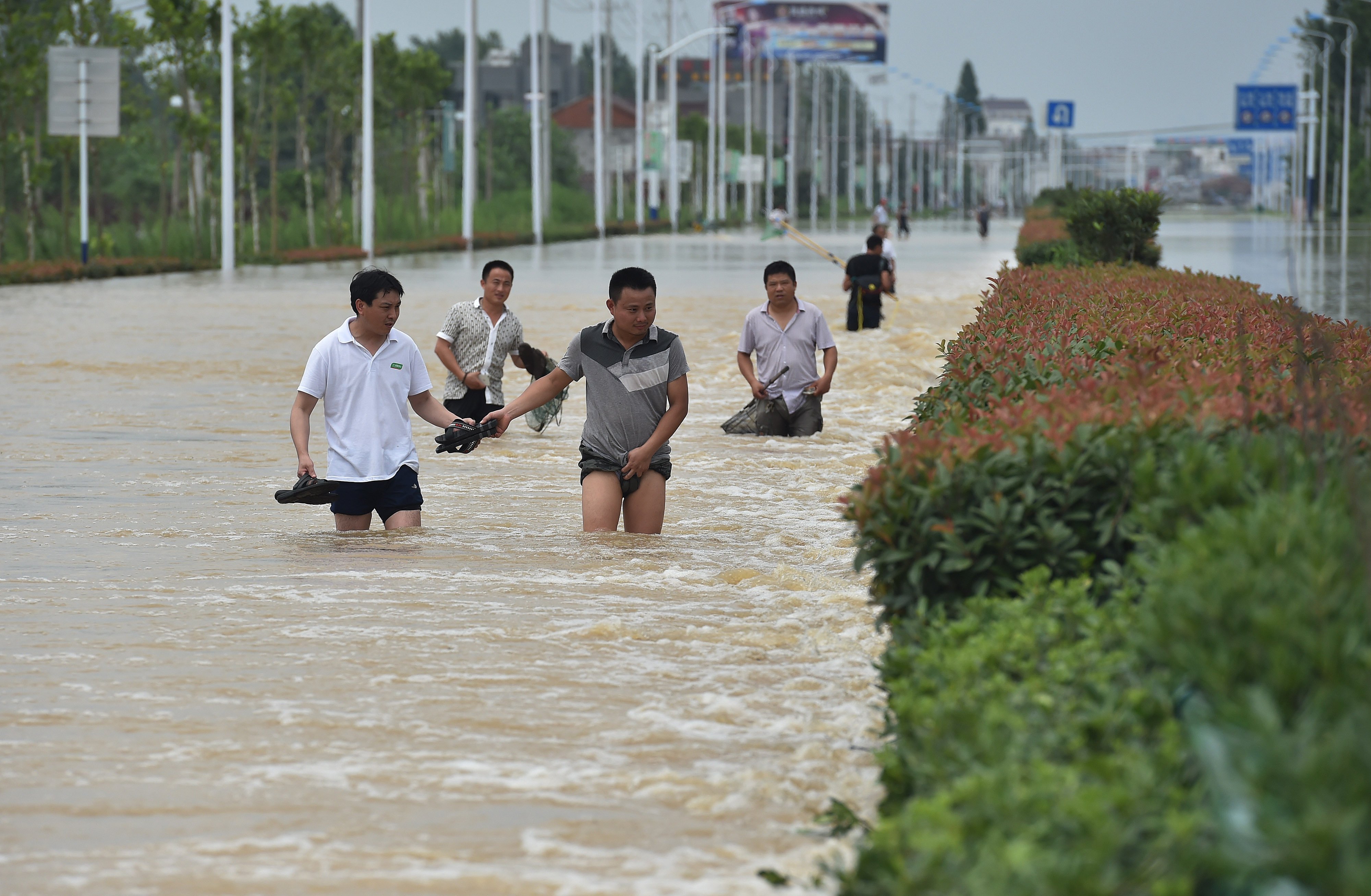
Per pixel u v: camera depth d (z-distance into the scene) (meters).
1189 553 9.90
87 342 59.34
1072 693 10.11
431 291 94.06
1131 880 7.69
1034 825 8.04
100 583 20.34
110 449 33.59
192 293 95.00
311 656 16.80
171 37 131.25
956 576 13.59
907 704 10.67
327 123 190.75
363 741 14.05
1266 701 7.62
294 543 23.23
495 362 35.31
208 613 18.70
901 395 44.88
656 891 10.77
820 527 25.53
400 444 24.20
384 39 189.25
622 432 23.80
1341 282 83.31
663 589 20.31
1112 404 15.36
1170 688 9.67
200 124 135.25
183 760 13.50
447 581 20.53
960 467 13.80
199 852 11.46
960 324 69.38
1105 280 38.59
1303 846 6.79
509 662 16.67
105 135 116.81
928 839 8.10
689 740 14.23
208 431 36.56
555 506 27.50
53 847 11.55
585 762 13.59
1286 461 12.23
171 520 25.42
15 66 120.00
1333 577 8.91
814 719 14.86
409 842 11.70
